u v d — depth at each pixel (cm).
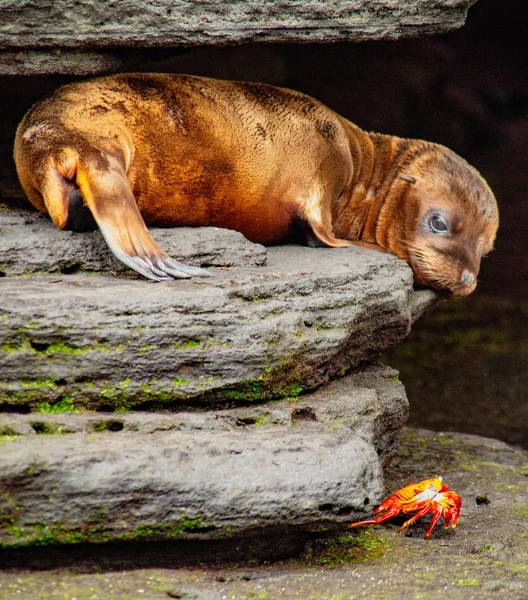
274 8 1592
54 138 1499
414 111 4831
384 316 1631
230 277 1424
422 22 1661
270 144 1752
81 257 1454
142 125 1603
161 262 1410
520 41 5369
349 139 1941
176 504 1193
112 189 1445
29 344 1235
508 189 4716
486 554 1427
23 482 1138
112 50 1603
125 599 1132
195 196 1692
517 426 2406
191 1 1560
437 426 2395
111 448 1195
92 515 1165
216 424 1297
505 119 5347
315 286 1473
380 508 1485
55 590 1136
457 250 1897
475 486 1752
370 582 1268
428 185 1919
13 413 1233
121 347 1263
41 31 1533
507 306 3466
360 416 1455
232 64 3562
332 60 4416
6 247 1414
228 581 1241
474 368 2862
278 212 1798
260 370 1332
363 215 1964
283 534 1339
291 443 1279
